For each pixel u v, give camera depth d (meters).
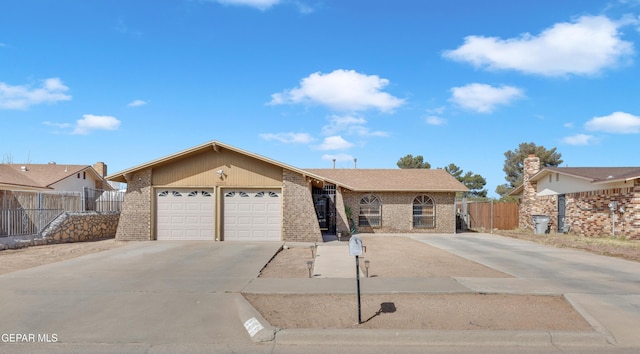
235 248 16.39
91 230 21.64
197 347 6.09
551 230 26.81
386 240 21.47
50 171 34.78
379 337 6.33
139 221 19.50
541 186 28.69
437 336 6.33
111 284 9.58
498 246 18.52
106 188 41.81
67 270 11.34
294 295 8.64
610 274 11.16
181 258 13.66
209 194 19.62
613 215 21.22
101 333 6.59
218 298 8.39
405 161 52.78
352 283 9.58
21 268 11.80
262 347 6.11
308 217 19.31
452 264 12.81
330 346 6.17
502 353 5.91
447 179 28.69
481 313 7.41
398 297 8.46
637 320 7.11
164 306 7.91
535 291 8.93
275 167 19.59
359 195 26.97
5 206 20.47
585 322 7.00
